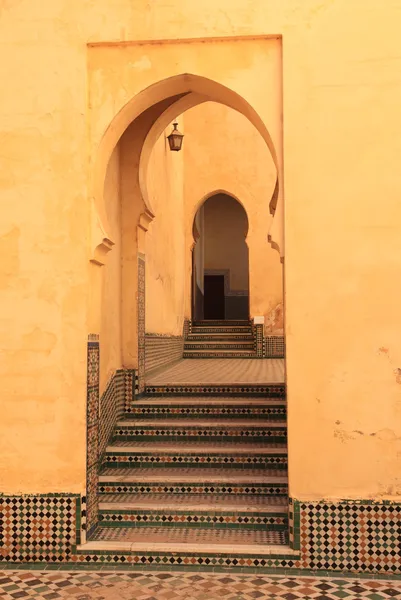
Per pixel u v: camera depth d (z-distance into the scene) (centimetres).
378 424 510
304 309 519
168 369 1082
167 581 483
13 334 541
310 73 530
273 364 1219
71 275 540
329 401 513
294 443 514
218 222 2270
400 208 518
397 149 520
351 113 525
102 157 557
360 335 514
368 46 527
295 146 528
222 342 1448
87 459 536
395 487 505
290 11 534
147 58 548
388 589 464
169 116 762
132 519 573
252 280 1494
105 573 500
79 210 543
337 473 509
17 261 544
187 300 1518
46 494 529
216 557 511
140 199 752
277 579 485
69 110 547
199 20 540
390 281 515
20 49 553
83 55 547
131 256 755
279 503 582
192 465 651
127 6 546
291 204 525
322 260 520
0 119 551
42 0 553
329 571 501
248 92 541
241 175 1519
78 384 534
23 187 547
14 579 490
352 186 522
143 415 734
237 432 687
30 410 535
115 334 721
